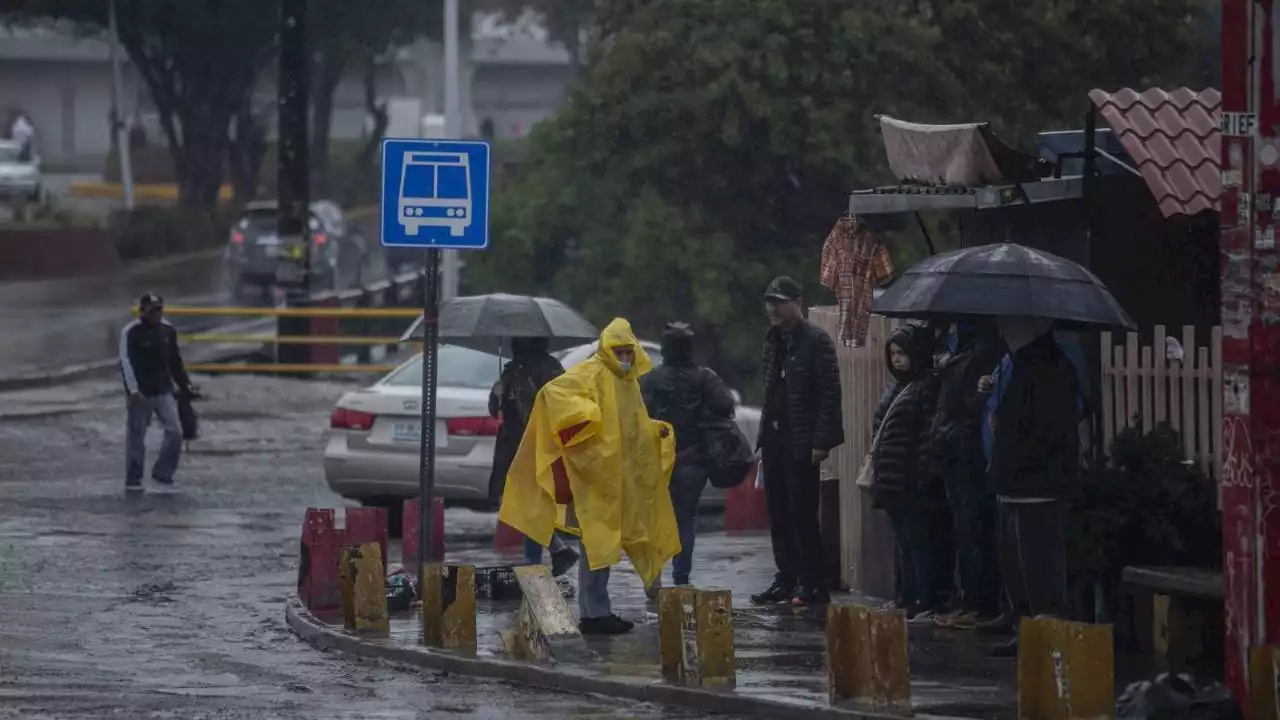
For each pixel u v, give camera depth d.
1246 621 20.30
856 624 21.30
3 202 127.69
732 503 42.56
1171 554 25.14
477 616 29.41
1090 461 27.22
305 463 52.66
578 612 29.55
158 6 123.25
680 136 66.25
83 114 185.25
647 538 27.16
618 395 26.97
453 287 90.56
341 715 21.78
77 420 59.19
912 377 28.02
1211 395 25.52
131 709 22.05
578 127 67.56
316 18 122.75
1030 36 65.75
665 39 65.75
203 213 124.50
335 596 30.34
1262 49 19.94
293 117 76.75
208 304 99.81
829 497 32.72
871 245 32.16
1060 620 19.95
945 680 23.41
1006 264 24.45
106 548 37.62
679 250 65.31
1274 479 20.19
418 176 29.72
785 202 66.31
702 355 66.75
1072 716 19.70
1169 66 67.38
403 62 173.62
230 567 35.69
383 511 31.08
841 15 64.44
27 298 99.19
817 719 21.14
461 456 39.84
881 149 63.88
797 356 29.36
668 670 23.30
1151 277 28.30
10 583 33.12
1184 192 26.56
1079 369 26.19
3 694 23.02
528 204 70.88
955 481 26.88
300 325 75.81
